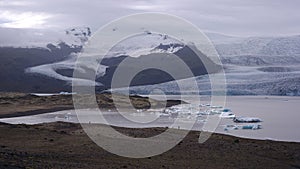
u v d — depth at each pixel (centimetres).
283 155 2750
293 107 11931
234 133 4866
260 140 3434
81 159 2350
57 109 8350
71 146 2853
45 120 5947
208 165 2339
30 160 2166
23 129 3738
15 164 1991
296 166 2412
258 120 6962
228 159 2548
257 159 2575
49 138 3241
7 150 2553
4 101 10144
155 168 2162
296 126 6034
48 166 2008
